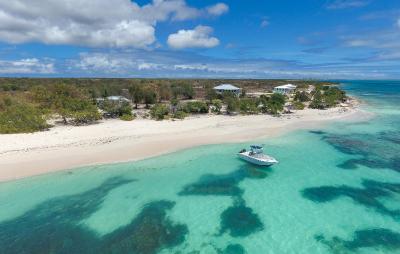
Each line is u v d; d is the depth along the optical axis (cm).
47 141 3769
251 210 2358
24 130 4147
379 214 2295
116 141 3891
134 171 3044
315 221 2203
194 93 9431
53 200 2447
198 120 5381
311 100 8550
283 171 3133
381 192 2656
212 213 2312
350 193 2639
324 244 1939
